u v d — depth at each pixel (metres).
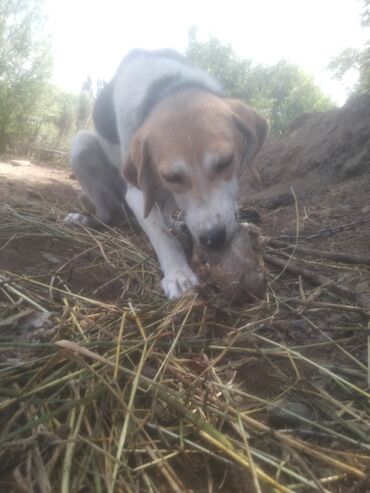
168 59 0.61
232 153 0.46
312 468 0.24
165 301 0.40
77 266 0.50
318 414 0.29
